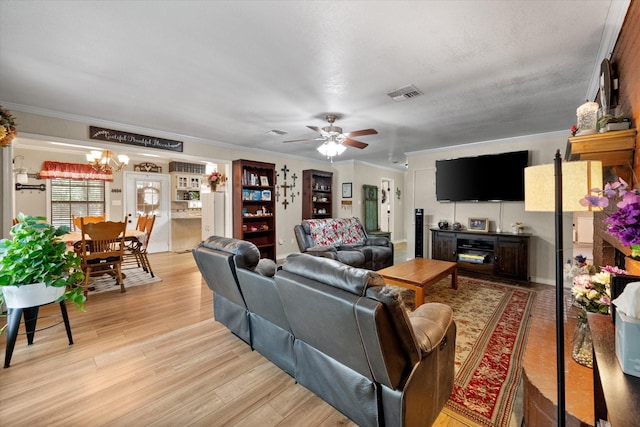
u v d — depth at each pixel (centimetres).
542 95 291
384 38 195
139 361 215
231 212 543
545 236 437
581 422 115
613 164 183
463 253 489
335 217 737
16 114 324
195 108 333
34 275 208
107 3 161
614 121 172
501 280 444
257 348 224
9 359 205
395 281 315
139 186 695
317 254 432
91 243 382
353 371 147
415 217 550
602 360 88
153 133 432
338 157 679
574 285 160
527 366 155
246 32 188
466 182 498
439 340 149
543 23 177
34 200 574
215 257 224
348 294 129
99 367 207
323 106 324
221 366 210
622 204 113
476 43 200
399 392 129
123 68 237
